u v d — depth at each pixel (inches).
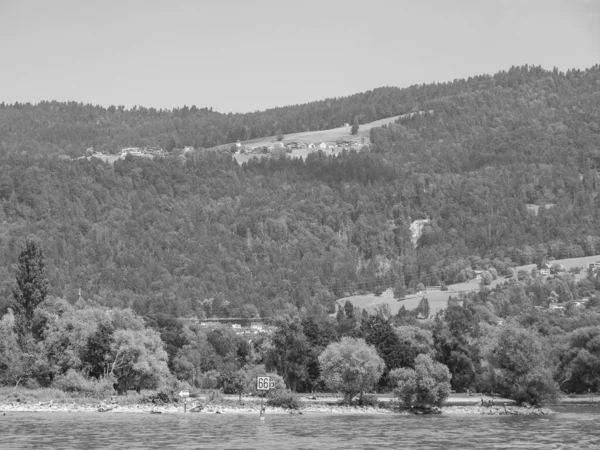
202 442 5561.0
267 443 5561.0
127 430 6156.5
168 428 6328.7
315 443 5595.5
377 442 5693.9
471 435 6156.5
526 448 5467.5
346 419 7377.0
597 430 6530.5
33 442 5442.9
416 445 5570.9
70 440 5556.1
